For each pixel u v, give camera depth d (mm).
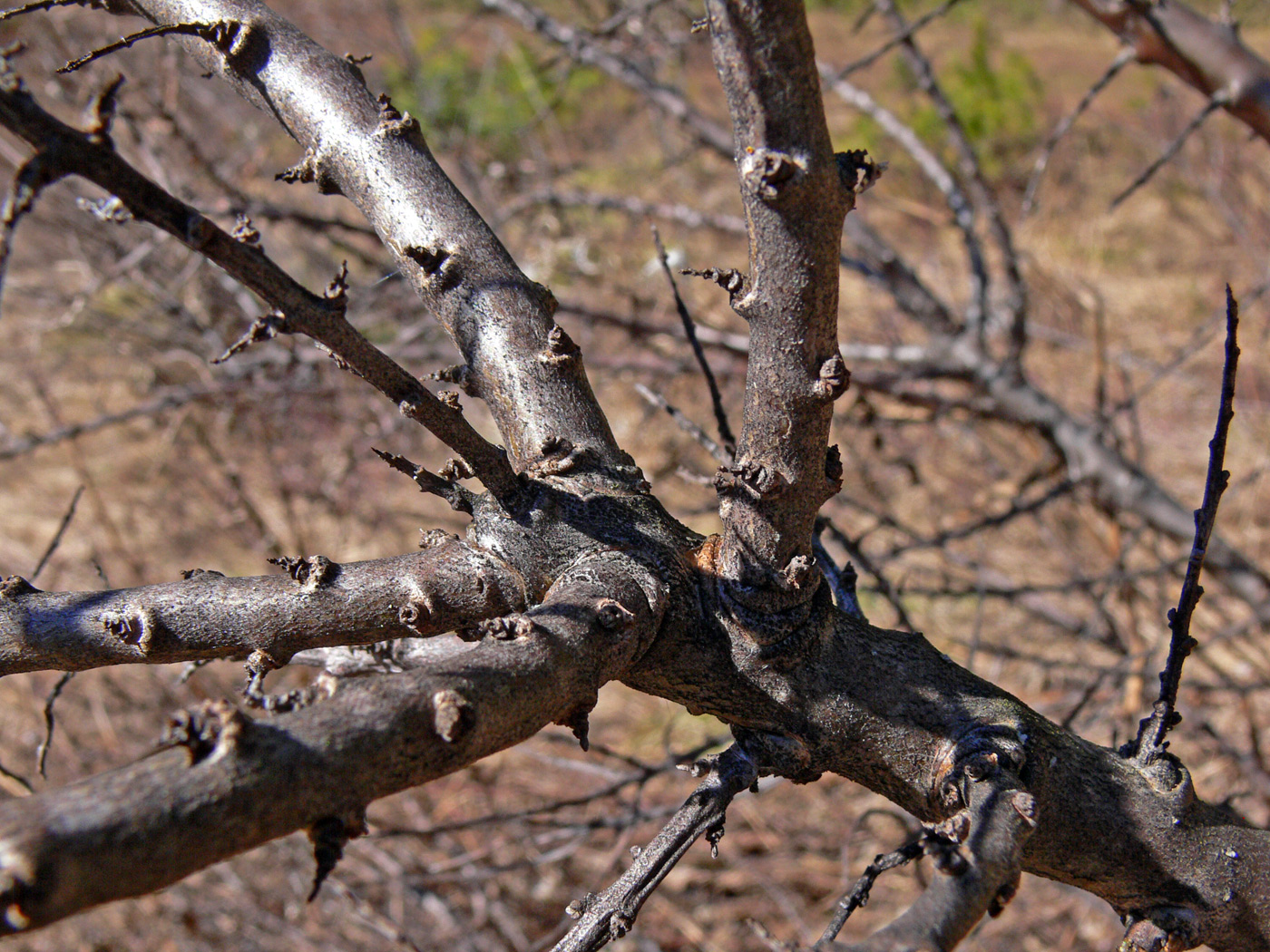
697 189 6328
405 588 1118
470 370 1296
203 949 3932
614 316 3555
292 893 4109
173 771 720
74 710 4566
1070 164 9055
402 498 5996
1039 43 13445
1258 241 6789
